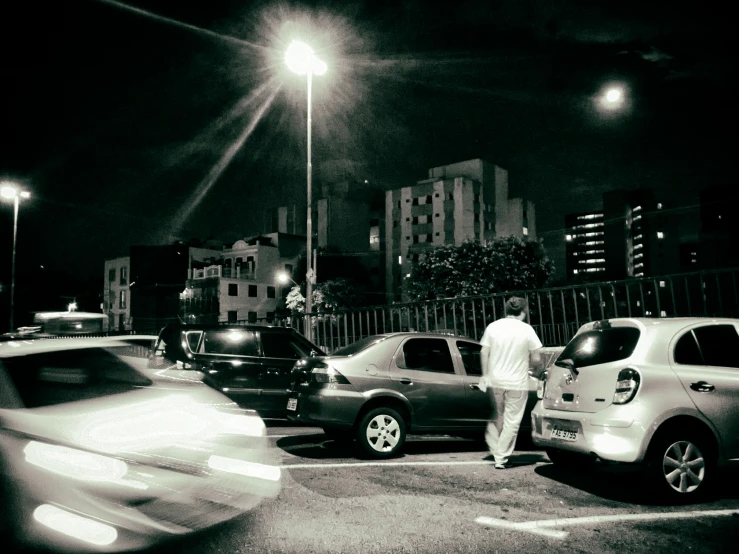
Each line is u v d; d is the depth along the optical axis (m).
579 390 5.44
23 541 3.25
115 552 3.26
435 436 9.01
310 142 17.75
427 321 11.00
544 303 9.37
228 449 3.94
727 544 3.91
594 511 4.68
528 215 86.19
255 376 9.09
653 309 7.98
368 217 87.56
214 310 65.44
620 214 134.12
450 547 3.84
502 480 5.75
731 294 7.23
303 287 65.25
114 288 77.19
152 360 5.73
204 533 3.68
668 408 4.90
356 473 6.01
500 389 6.30
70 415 3.76
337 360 6.94
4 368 4.38
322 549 3.76
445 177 78.69
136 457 3.50
